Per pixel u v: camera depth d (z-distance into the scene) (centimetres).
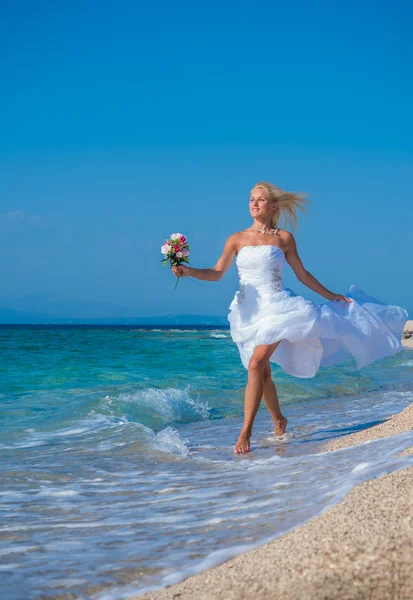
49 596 222
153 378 1172
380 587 188
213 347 2283
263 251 534
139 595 215
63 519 323
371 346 561
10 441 574
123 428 626
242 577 209
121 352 1870
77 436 596
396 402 840
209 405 841
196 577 222
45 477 426
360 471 330
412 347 2783
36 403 820
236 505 324
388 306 582
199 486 383
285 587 196
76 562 254
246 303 541
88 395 898
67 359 1547
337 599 185
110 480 415
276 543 237
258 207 550
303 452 489
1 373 1195
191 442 575
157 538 279
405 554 200
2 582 235
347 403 848
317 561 206
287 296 537
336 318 551
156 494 370
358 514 239
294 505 302
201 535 277
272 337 524
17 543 282
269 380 567
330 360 578
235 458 485
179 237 535
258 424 684
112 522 312
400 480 276
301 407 820
